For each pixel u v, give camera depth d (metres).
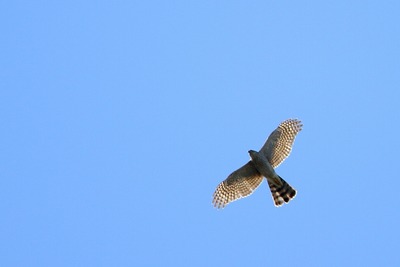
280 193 24.44
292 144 24.56
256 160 24.05
